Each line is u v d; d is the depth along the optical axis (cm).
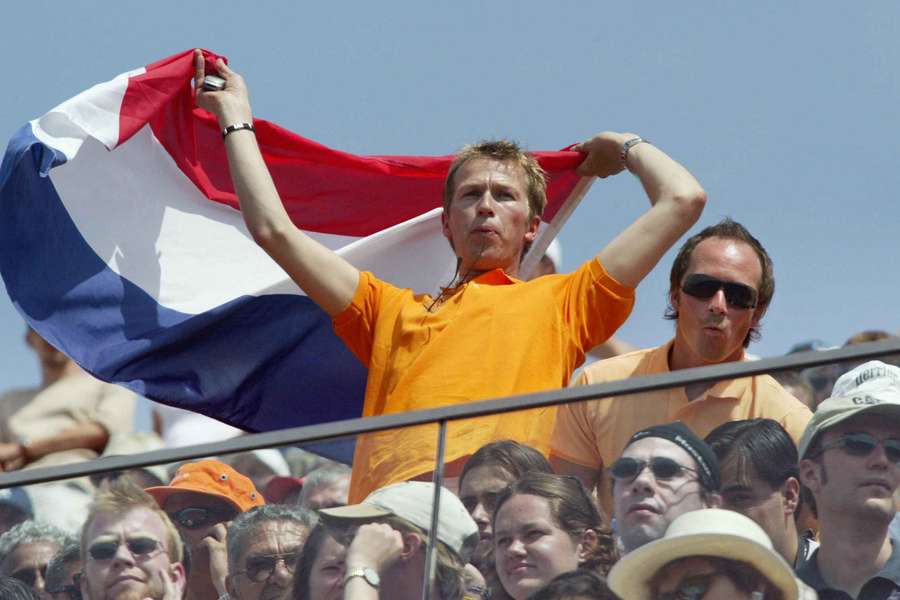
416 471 1945
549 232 2703
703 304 2227
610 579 1869
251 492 1998
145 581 2016
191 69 2616
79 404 2977
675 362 2259
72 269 2633
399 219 2778
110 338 2638
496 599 1891
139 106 2586
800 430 1873
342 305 2317
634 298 2267
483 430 1942
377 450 1967
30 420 2950
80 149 2659
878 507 1844
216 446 2020
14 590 2045
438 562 1912
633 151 2498
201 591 1994
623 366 2289
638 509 1881
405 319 2269
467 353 2206
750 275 2228
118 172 2688
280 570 1966
